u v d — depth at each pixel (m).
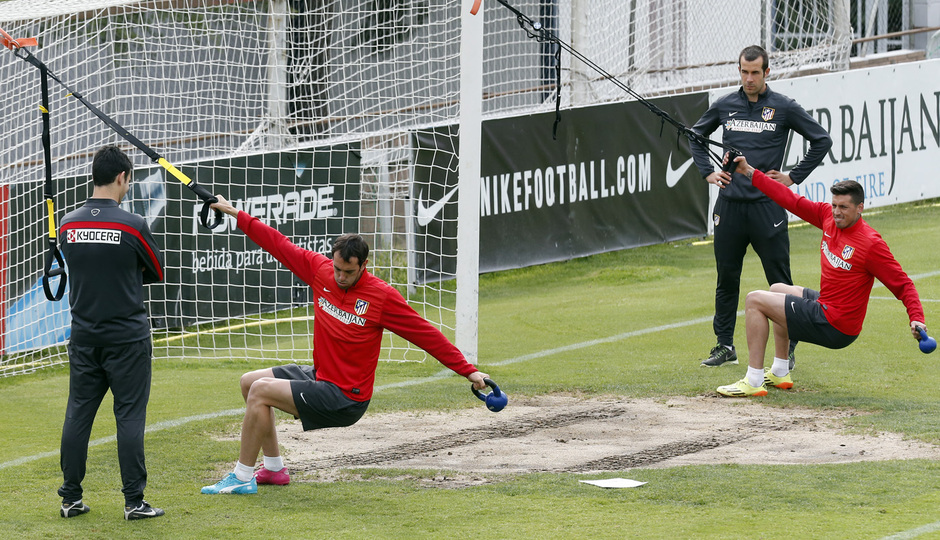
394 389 29.27
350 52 50.03
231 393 29.42
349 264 18.84
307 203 39.88
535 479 20.73
